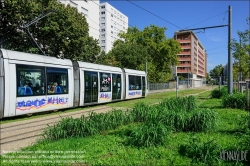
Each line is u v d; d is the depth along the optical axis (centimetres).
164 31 4850
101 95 1820
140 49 4053
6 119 1150
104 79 1873
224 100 1472
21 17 1992
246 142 580
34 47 2280
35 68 1266
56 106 1393
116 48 4091
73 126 749
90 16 5841
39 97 1277
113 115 896
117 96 2066
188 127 811
